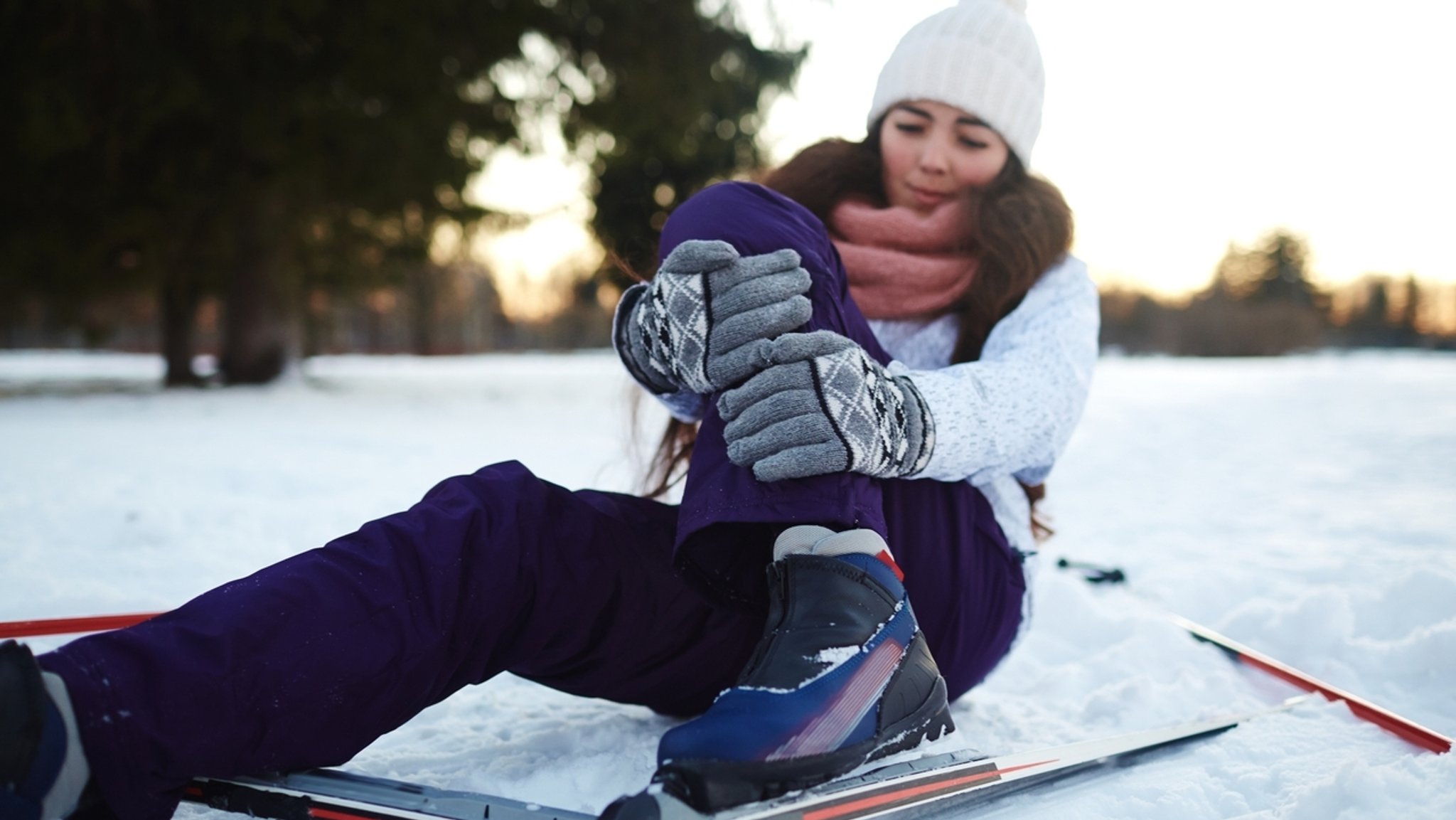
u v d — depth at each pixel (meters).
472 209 13.37
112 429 6.70
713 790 0.95
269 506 3.75
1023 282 1.50
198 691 0.95
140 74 9.96
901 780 1.12
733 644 1.38
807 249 1.27
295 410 8.96
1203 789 1.33
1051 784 1.33
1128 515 4.30
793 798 1.03
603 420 8.52
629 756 1.42
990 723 1.66
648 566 1.31
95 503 3.57
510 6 11.00
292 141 11.16
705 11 11.92
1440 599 2.26
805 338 1.15
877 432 1.17
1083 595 2.50
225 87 10.49
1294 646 2.22
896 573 1.18
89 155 10.90
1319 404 10.92
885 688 1.10
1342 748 1.50
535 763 1.42
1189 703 1.80
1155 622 2.29
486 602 1.17
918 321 1.61
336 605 1.04
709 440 1.21
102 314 16.61
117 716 0.90
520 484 1.26
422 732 1.62
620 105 12.07
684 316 1.19
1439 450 6.61
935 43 1.67
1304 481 5.35
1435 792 1.21
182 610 1.00
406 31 10.45
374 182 11.88
